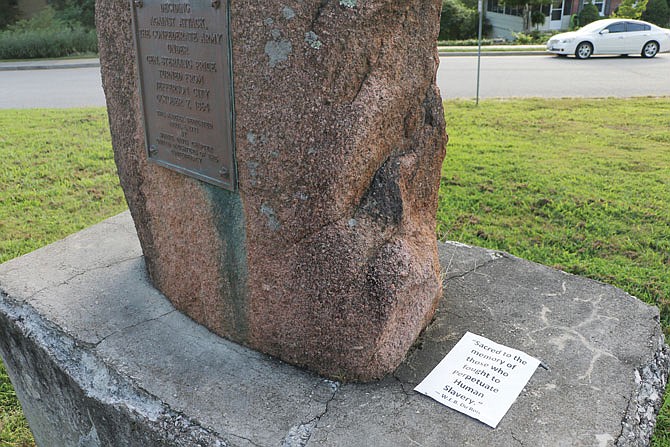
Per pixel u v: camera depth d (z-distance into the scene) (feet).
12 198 14.66
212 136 6.05
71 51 51.08
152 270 7.79
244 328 6.59
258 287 6.26
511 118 22.40
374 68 5.37
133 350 6.64
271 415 5.64
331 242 5.66
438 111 6.15
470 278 8.09
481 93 28.27
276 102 5.42
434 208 6.72
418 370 6.24
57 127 21.47
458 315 7.22
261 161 5.69
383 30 5.29
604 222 12.66
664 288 10.02
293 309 6.08
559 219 12.93
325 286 5.80
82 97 28.81
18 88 32.12
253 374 6.22
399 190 5.86
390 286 5.77
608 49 41.98
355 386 6.02
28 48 49.11
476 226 12.59
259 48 5.34
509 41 57.93
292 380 6.12
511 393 5.89
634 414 5.64
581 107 24.31
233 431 5.47
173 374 6.25
